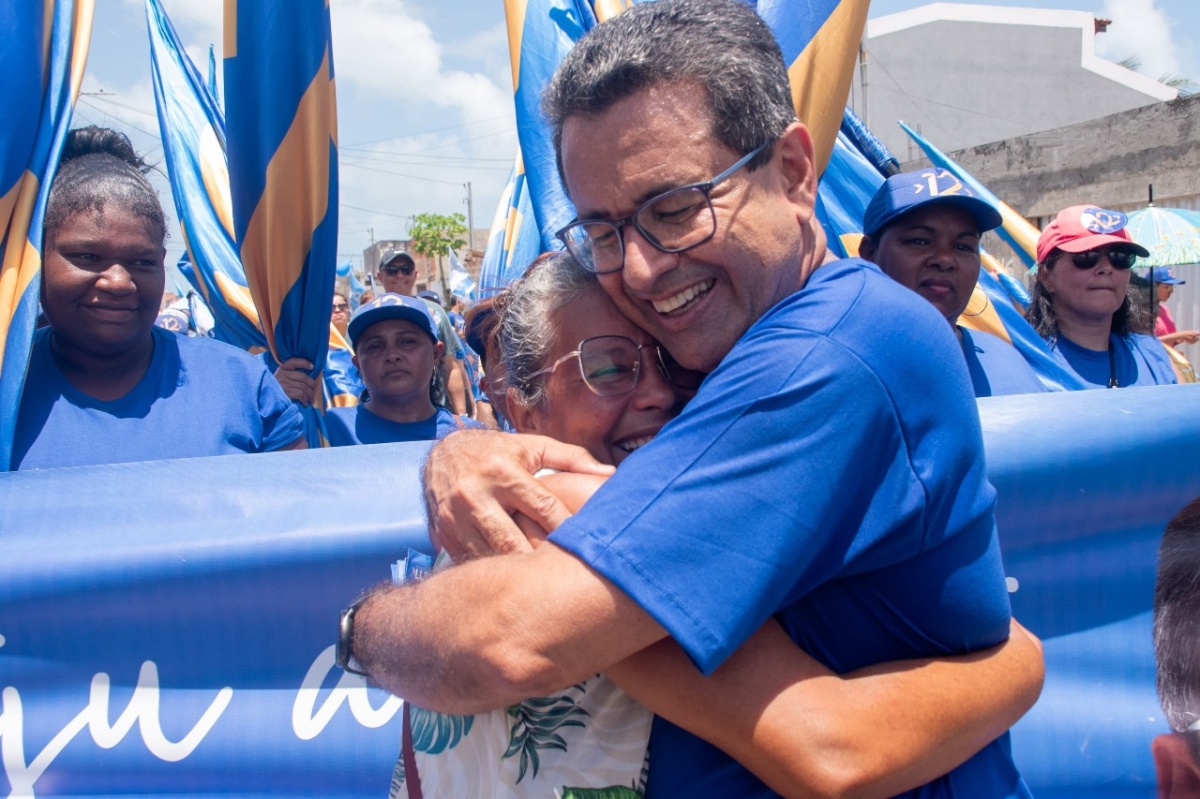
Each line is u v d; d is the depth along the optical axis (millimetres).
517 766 1278
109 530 2195
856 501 1147
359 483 2195
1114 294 3596
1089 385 3609
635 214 1248
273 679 2154
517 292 1602
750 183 1243
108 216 2336
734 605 1077
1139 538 2078
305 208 3127
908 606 1225
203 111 4551
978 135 29047
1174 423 2057
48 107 2393
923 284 2994
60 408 2434
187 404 2545
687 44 1207
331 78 3109
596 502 1131
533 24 2762
